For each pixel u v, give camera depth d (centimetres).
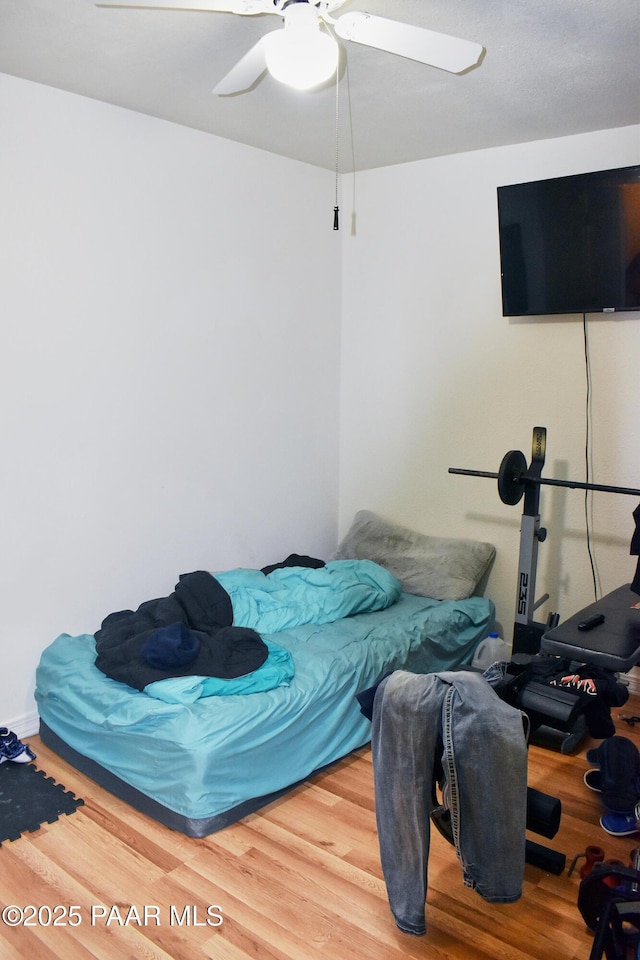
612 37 222
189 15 213
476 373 370
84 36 229
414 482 400
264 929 196
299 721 258
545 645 230
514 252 330
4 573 282
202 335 343
